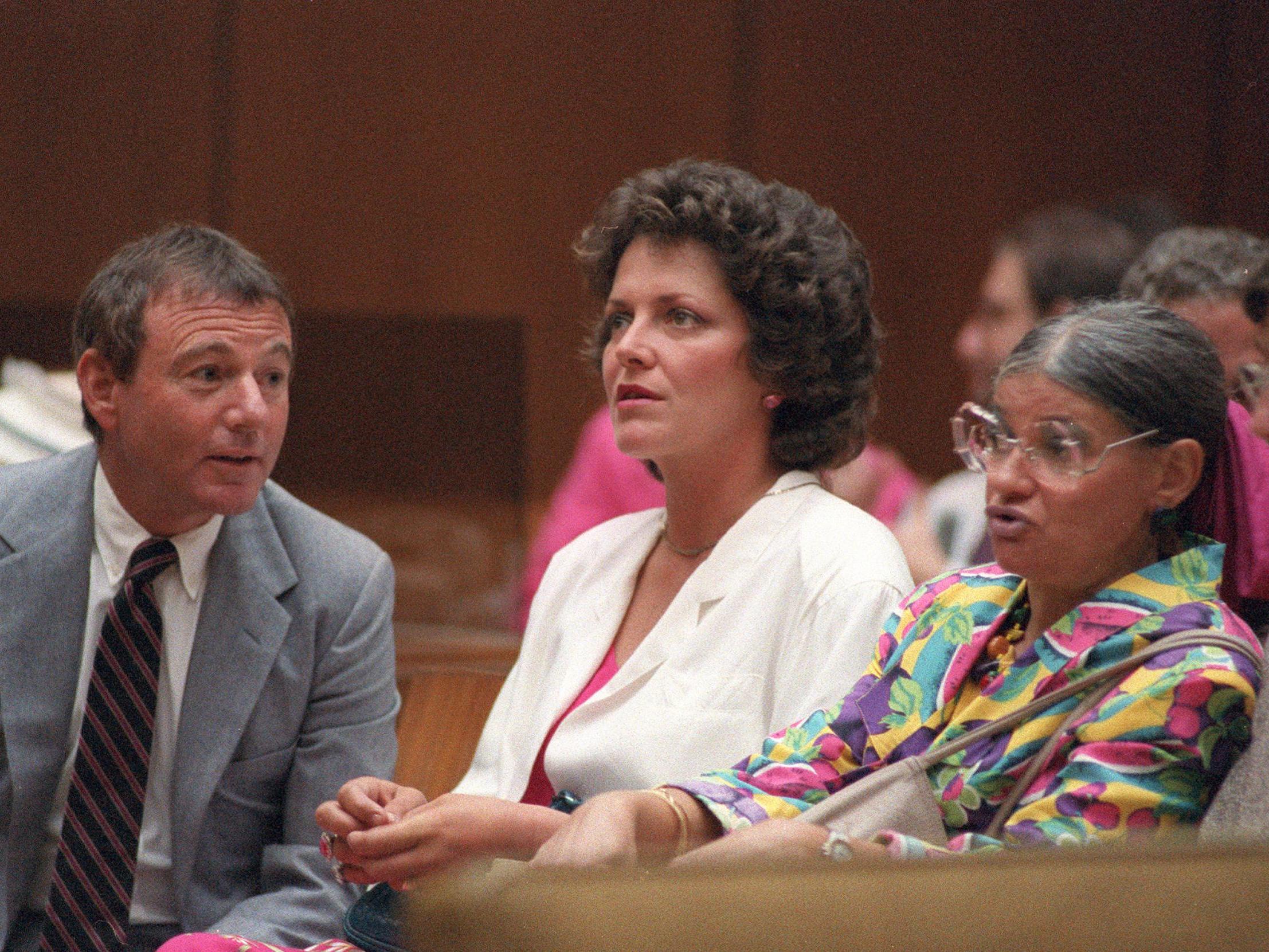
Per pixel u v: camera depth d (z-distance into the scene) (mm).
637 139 21000
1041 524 5137
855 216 21109
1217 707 4812
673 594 7266
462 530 21016
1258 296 7543
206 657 7141
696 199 6977
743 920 3150
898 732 5559
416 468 20938
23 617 6984
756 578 6875
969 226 21219
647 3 20938
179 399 6781
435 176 20797
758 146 20938
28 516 7152
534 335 21078
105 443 7094
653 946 3080
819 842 4777
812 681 6461
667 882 3123
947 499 13484
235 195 20219
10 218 19656
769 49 20938
